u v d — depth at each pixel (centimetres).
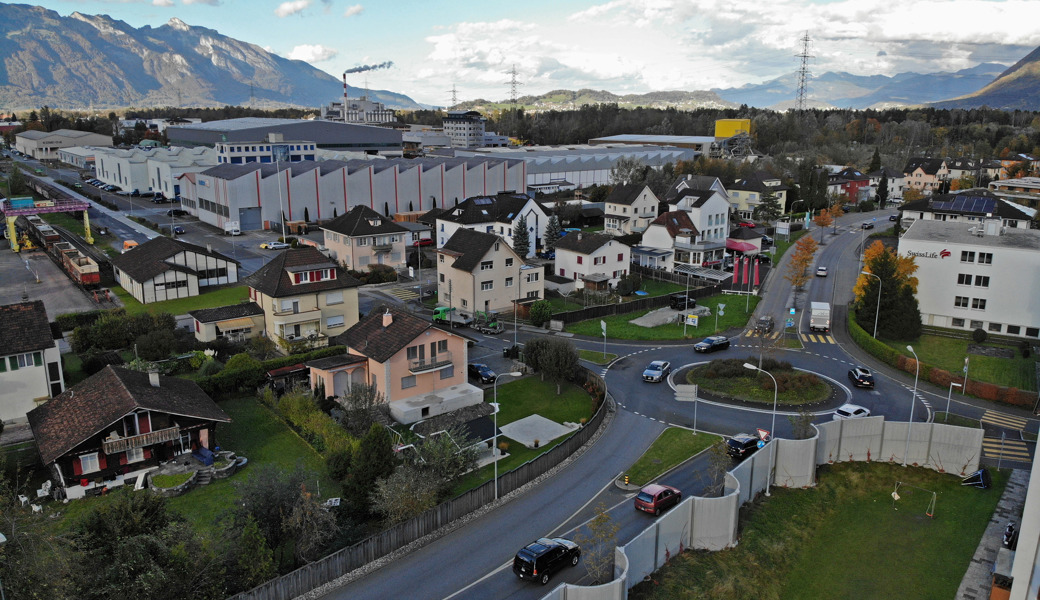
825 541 4081
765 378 6059
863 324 7481
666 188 15862
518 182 15912
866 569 3831
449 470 4112
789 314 8350
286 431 5003
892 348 6769
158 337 6109
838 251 11631
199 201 13325
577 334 7519
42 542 2805
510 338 7350
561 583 3366
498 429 5150
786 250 11750
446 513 3869
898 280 7331
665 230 10444
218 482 4278
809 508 4341
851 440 4906
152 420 4284
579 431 4878
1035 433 5238
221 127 19738
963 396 5925
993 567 3828
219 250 10956
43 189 15450
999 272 7312
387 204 14012
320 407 5312
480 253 7850
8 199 12481
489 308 8050
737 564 3688
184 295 8306
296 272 6506
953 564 3872
